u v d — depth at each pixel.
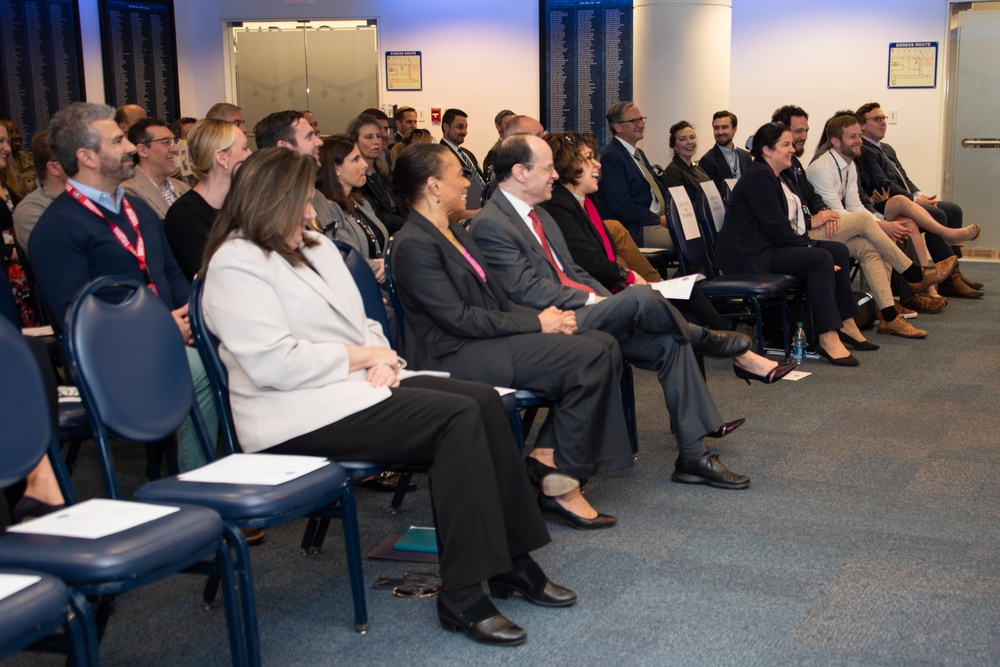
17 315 2.86
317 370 2.34
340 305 2.50
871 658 2.15
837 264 5.31
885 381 4.70
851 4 8.32
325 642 2.27
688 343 3.28
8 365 1.97
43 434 2.02
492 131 8.94
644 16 7.16
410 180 2.96
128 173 2.99
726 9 7.18
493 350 2.90
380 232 4.21
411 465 2.37
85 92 8.24
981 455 3.56
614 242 4.76
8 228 3.91
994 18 8.09
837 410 4.21
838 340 5.07
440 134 8.98
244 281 2.31
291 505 2.05
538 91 8.80
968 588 2.49
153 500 2.06
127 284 2.26
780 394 4.50
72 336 2.10
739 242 5.25
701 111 7.20
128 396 2.17
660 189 6.29
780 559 2.68
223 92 9.04
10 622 1.51
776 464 3.51
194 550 1.84
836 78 8.45
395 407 2.32
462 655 2.20
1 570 1.70
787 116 6.31
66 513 1.92
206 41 8.99
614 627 2.31
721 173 7.01
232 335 2.30
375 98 9.01
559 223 3.95
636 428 3.69
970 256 8.64
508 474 2.40
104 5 8.24
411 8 8.84
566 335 2.94
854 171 6.26
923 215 6.40
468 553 2.23
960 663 2.12
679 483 3.33
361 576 2.29
